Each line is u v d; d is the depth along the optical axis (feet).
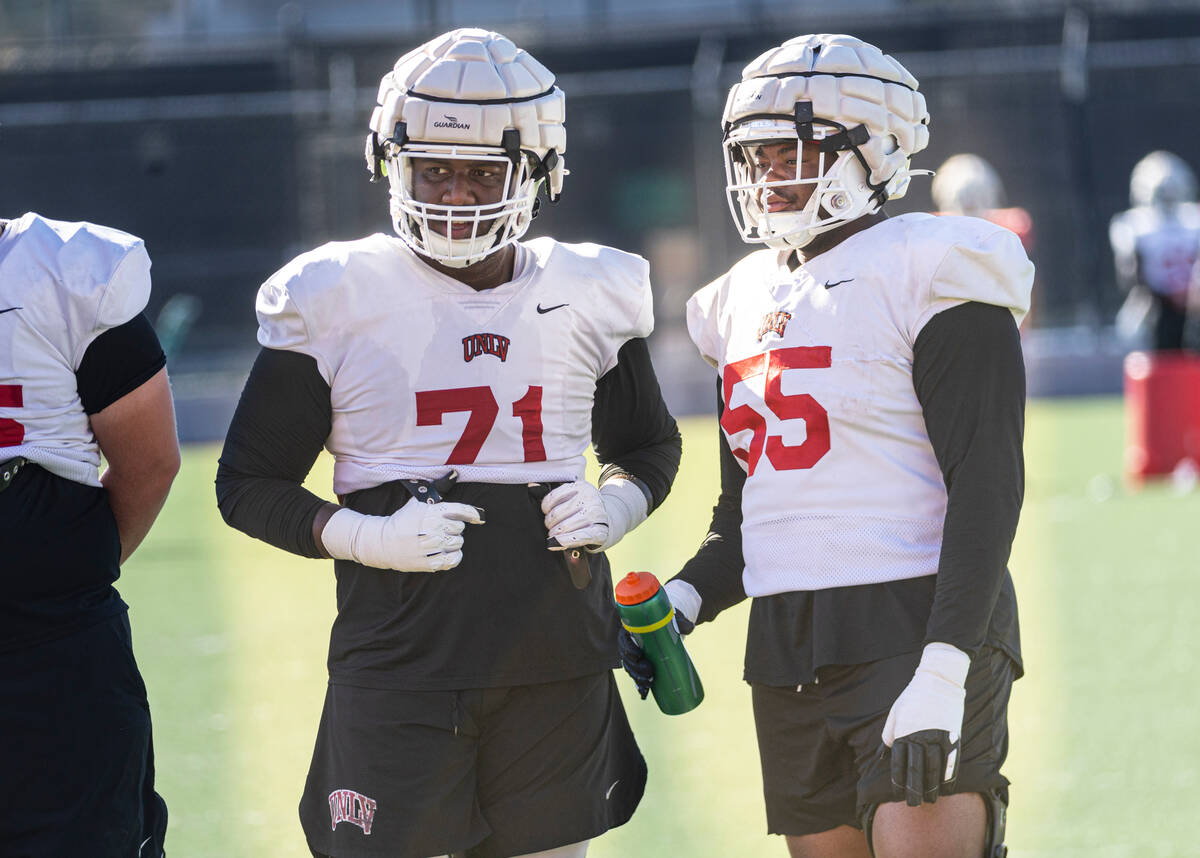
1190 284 134.82
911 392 30.86
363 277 31.63
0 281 29.48
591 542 31.58
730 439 32.99
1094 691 62.28
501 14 222.28
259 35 210.59
